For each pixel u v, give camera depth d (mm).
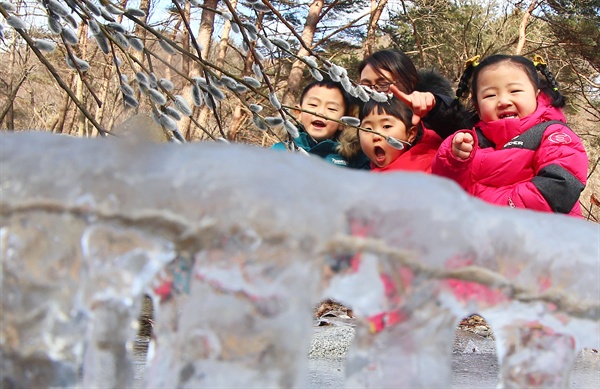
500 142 2807
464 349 2365
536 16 16406
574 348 863
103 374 698
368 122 3041
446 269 722
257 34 2152
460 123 3053
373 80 3352
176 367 694
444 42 17875
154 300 767
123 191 675
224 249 652
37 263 720
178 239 666
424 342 747
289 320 648
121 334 696
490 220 758
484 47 17188
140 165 679
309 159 703
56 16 2006
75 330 726
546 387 846
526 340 843
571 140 2682
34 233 721
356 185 686
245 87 2223
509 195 2652
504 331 838
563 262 801
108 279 689
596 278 824
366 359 750
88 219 694
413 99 2881
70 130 15445
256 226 640
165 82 2135
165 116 1978
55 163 716
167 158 681
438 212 710
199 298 671
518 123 2756
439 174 2623
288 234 639
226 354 657
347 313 3254
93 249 693
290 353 648
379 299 717
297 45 12648
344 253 677
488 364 2012
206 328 664
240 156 673
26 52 13508
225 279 656
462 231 728
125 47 2131
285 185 648
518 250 771
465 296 762
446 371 761
